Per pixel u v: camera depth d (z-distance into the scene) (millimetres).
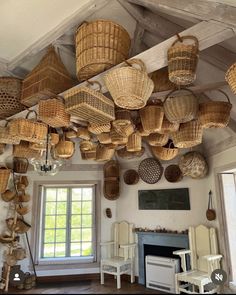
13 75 3365
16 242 5102
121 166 5797
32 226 5344
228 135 3668
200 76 2855
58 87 2639
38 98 2701
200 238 4145
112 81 1671
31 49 2883
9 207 5250
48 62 2627
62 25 2551
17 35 2738
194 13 1643
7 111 3035
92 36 1981
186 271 3951
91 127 2689
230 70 1521
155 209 5121
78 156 5812
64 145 3441
